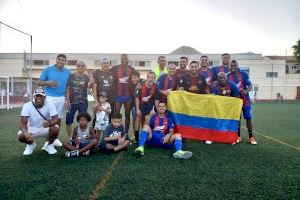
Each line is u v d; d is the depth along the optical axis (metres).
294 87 39.06
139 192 3.29
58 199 3.09
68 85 6.18
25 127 5.14
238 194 3.26
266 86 39.28
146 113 6.36
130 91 6.39
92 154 5.25
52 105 5.30
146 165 4.45
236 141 6.47
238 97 6.59
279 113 15.89
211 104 6.57
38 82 5.90
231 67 6.70
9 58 36.16
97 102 6.17
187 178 3.81
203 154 5.30
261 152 5.52
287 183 3.66
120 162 4.63
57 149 5.75
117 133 5.39
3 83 25.75
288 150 5.73
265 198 3.16
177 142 5.34
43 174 3.96
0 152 5.42
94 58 36.31
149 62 37.16
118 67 6.36
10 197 3.14
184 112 6.61
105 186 3.48
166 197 3.16
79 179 3.75
